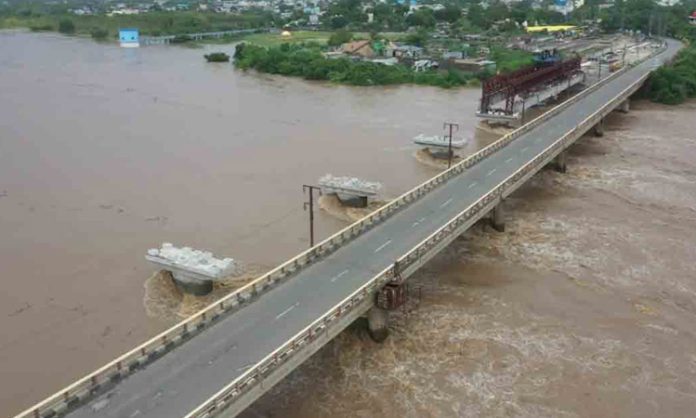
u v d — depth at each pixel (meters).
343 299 52.00
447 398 47.59
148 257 62.69
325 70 192.12
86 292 61.41
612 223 80.19
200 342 45.97
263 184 90.50
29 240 71.81
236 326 48.12
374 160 102.94
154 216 78.75
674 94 163.00
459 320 57.69
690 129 133.75
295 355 44.62
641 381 49.69
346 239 63.53
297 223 77.19
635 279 65.62
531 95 139.62
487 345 53.97
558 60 162.50
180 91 165.75
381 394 48.00
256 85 180.00
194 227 75.69
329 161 101.69
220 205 82.56
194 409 38.88
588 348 53.69
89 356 51.88
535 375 50.22
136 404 39.34
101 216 78.62
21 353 52.09
